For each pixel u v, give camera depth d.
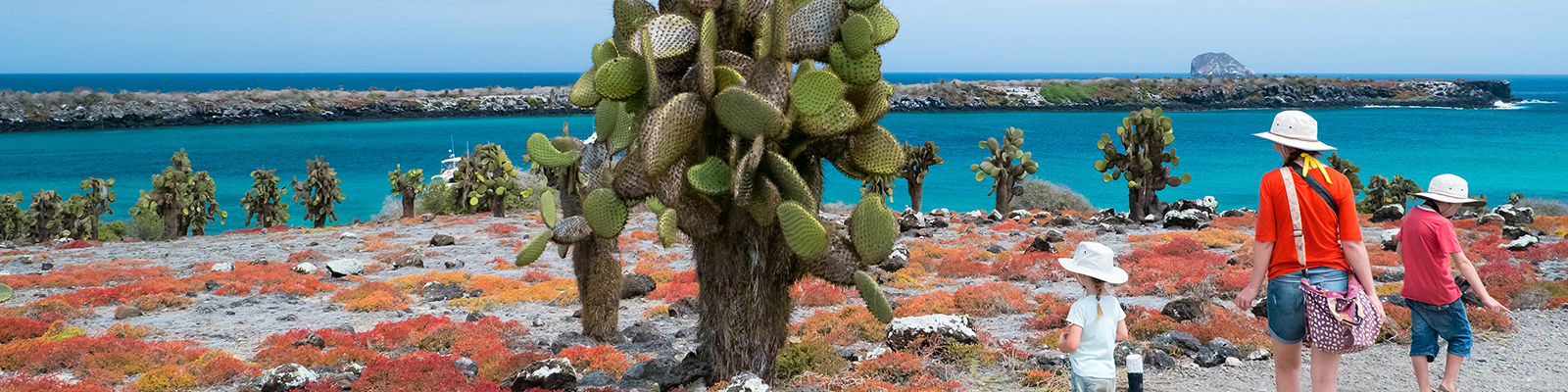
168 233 31.73
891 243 6.94
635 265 20.64
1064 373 8.45
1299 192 5.59
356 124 165.38
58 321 13.04
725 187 6.95
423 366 9.40
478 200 37.66
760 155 6.66
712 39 6.91
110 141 123.75
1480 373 7.82
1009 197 31.14
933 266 18.41
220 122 166.12
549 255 22.95
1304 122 5.66
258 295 16.72
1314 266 5.57
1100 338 5.63
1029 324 11.22
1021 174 30.83
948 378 8.57
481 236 28.27
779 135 6.68
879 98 7.17
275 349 10.50
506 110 199.12
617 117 7.78
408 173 38.41
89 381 9.53
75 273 19.52
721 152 7.34
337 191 36.81
